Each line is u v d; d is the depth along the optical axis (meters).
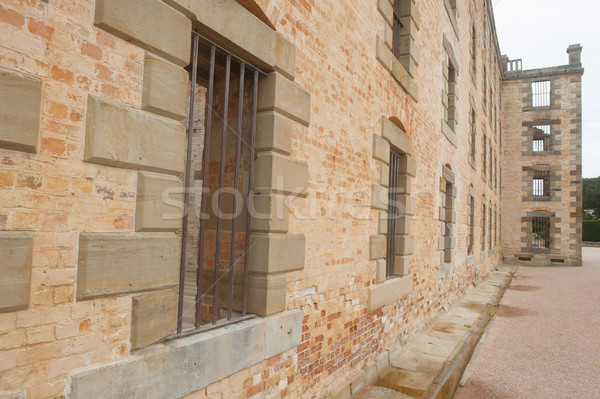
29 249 1.66
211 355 2.54
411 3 6.36
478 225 14.60
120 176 2.04
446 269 9.08
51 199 1.75
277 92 3.16
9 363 1.61
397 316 5.94
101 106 1.91
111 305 2.00
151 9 2.17
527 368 5.25
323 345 3.87
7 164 1.61
